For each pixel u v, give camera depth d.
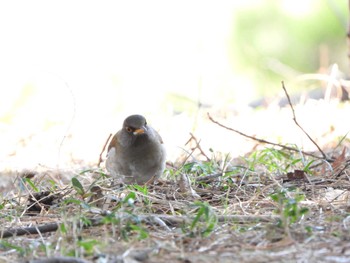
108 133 15.41
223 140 13.72
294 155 11.64
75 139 14.95
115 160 10.29
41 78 22.77
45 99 20.25
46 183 11.34
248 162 10.69
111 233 7.82
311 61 22.70
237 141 13.57
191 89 22.42
